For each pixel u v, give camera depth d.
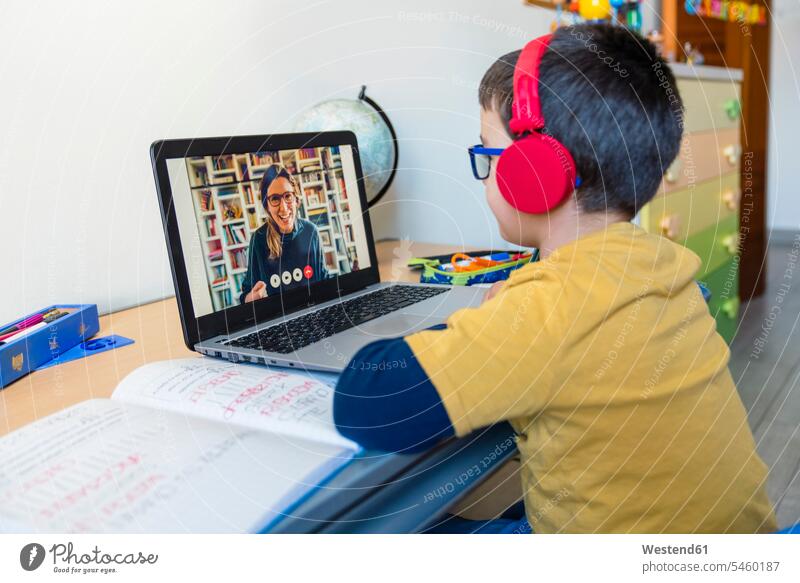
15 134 0.87
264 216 0.85
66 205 0.94
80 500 0.44
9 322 0.88
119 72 0.99
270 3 1.19
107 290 1.00
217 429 0.54
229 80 1.14
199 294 0.75
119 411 0.58
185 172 0.75
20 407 0.63
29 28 0.88
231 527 0.41
